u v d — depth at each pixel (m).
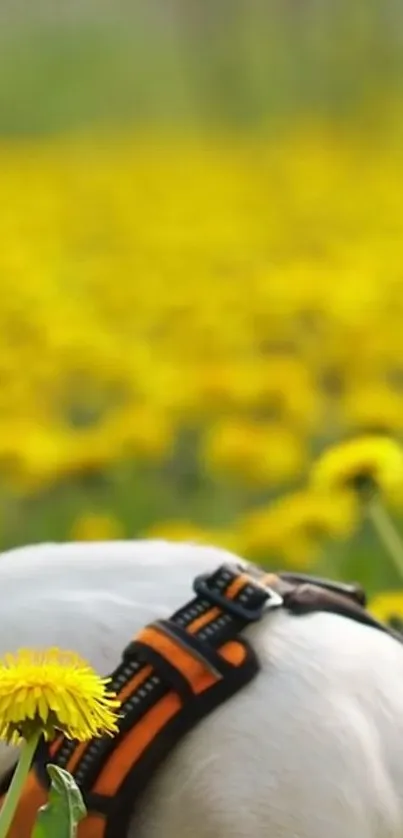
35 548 1.25
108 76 9.46
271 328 2.98
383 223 4.89
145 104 9.09
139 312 3.37
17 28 10.03
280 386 2.35
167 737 1.16
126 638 1.19
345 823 1.14
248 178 6.17
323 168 6.34
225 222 4.89
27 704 1.07
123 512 2.37
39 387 2.80
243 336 3.00
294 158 6.83
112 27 9.92
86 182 6.18
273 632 1.18
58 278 4.07
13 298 3.31
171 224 4.95
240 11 8.47
